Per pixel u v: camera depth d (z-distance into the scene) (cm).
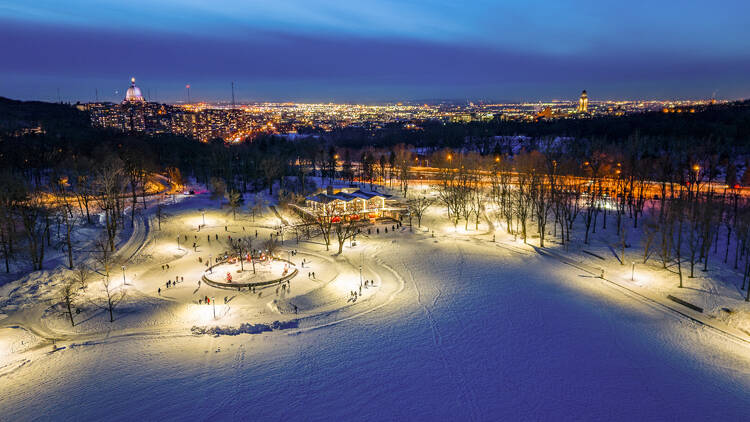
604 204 12850
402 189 17850
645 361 6084
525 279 9094
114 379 5619
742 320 7088
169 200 14938
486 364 6053
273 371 5853
